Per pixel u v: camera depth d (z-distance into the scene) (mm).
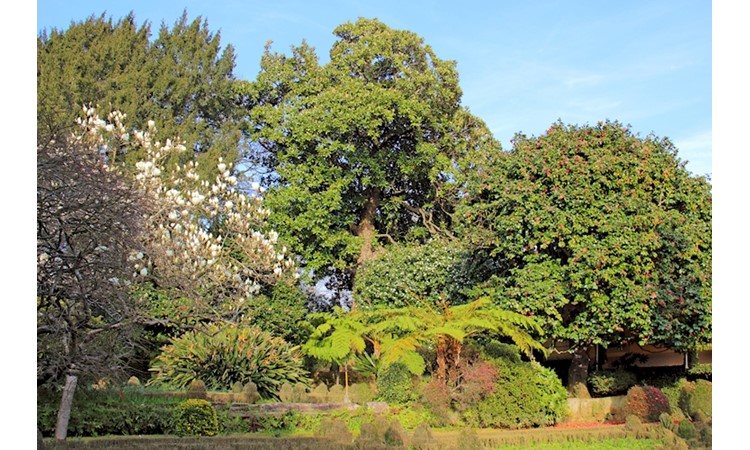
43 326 8578
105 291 8961
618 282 12914
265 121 21266
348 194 21500
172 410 10930
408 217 23156
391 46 21016
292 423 11633
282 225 20234
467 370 12656
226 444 9734
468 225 15453
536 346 13164
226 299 15133
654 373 16094
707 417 13000
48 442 8859
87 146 9492
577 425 12992
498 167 14758
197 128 22281
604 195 13641
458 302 16984
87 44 22766
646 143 14125
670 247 13344
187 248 14641
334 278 23188
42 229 8820
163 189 17328
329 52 22016
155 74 22484
